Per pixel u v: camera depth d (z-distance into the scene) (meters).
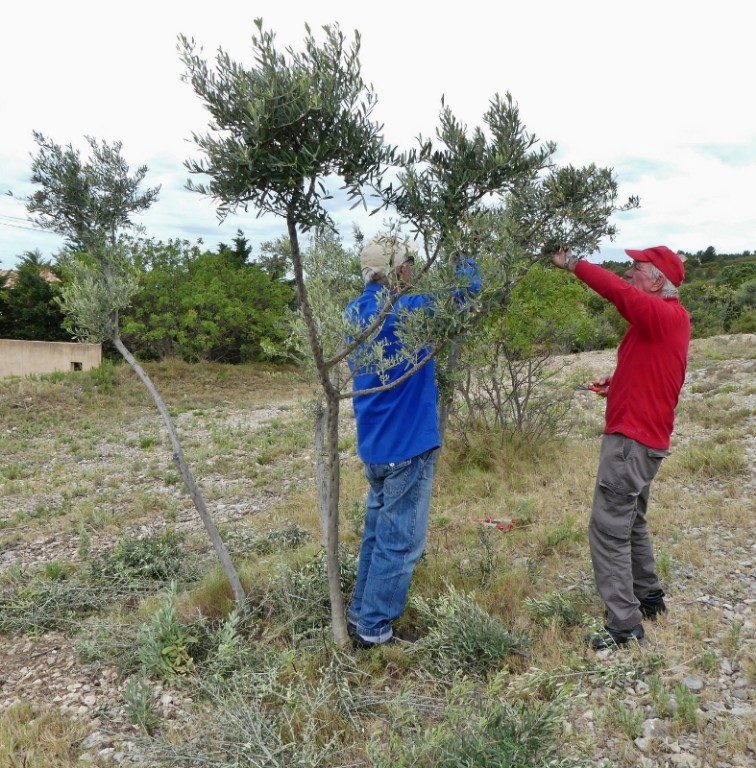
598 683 2.94
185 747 2.63
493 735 2.31
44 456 10.20
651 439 3.07
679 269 3.15
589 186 2.70
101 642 3.62
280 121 2.21
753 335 20.91
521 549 4.62
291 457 9.30
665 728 2.61
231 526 6.12
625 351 3.11
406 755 2.32
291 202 2.39
